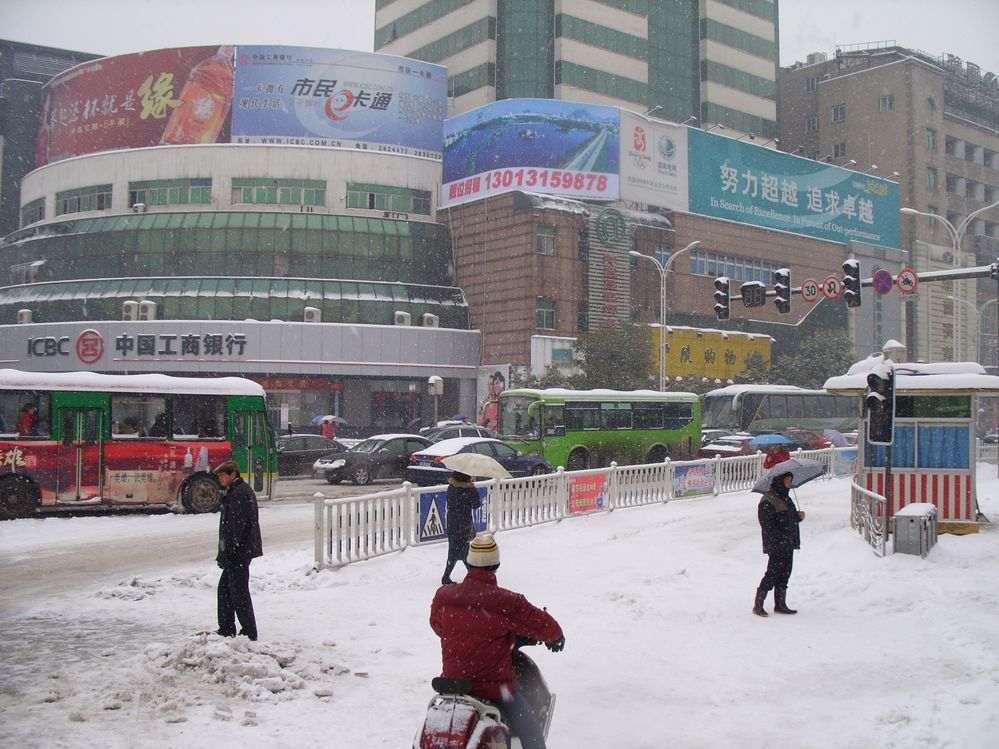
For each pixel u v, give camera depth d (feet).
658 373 190.70
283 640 27.84
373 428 175.42
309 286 181.88
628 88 230.07
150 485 62.49
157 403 63.57
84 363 170.60
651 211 204.74
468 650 15.43
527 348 176.76
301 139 197.36
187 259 184.14
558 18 221.25
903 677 23.99
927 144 281.74
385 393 182.70
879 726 20.36
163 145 197.98
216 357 169.89
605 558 43.96
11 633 28.89
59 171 203.31
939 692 22.50
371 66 200.75
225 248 184.14
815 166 238.48
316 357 173.88
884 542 39.91
